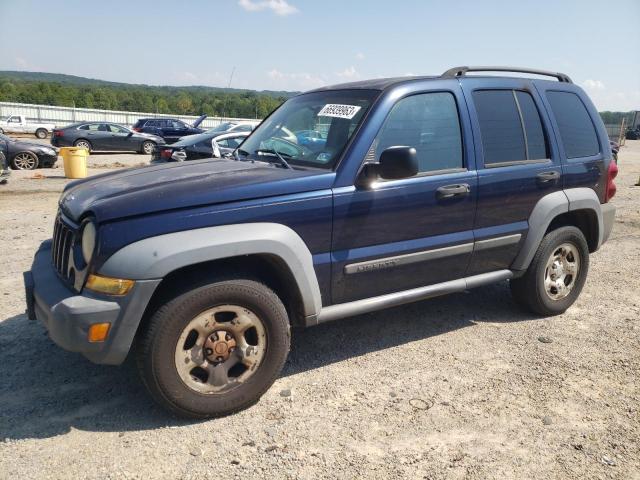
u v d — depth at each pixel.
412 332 4.46
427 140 3.84
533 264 4.55
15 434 2.97
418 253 3.79
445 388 3.55
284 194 3.25
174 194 3.03
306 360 3.95
